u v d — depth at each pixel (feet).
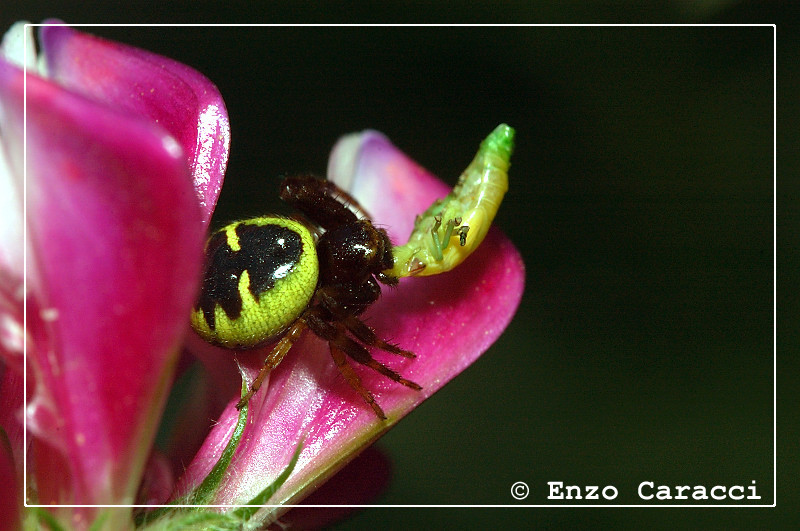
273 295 0.27
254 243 0.27
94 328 0.24
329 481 0.28
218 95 0.27
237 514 0.26
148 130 0.23
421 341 0.28
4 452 0.25
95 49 0.27
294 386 0.28
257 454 0.27
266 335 0.27
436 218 0.28
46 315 0.24
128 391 0.24
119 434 0.24
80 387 0.24
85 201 0.23
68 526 0.25
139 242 0.24
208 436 0.27
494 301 0.28
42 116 0.23
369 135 0.30
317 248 0.28
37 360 0.24
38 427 0.24
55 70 0.27
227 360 0.28
